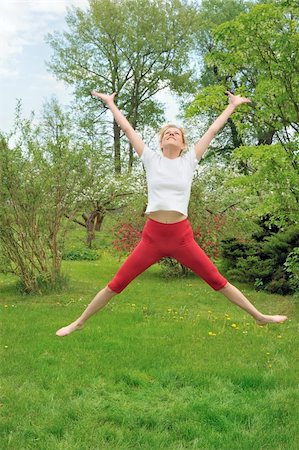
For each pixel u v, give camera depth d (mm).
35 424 5617
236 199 18125
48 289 12883
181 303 12242
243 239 15383
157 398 6301
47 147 12727
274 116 12078
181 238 4551
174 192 4598
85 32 35844
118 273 4641
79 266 17734
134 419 5734
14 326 9375
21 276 12672
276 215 12375
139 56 36125
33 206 12539
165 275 16203
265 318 4680
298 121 11648
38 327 9359
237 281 15023
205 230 16047
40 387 6586
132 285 14516
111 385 6641
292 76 11414
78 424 5590
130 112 37094
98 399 6203
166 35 35531
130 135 4852
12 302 11812
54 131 12953
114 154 32719
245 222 15938
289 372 7207
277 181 11602
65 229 13391
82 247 21219
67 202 13070
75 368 7172
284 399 6254
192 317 10617
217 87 11922
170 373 7031
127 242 16734
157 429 5551
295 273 12203
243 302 4652
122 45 35688
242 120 12875
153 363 7449
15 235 12672
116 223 17859
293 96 11477
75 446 5164
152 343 8453
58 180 12688
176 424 5629
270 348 8375
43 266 12961
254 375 6930
